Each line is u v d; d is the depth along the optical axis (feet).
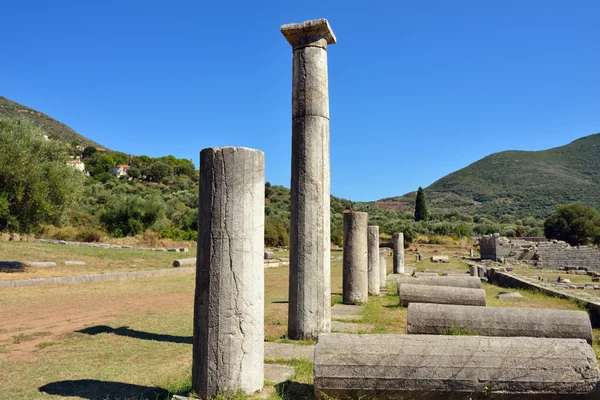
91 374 21.99
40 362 24.08
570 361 17.15
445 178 602.44
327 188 30.42
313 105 30.01
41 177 63.41
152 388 19.88
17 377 21.39
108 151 401.90
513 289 66.64
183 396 17.70
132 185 255.29
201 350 17.63
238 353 17.61
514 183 513.04
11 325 33.32
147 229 137.49
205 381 17.47
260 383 18.49
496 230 238.07
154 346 27.96
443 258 136.36
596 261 139.44
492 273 81.97
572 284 75.31
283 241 154.10
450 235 222.89
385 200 568.00
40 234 118.83
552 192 456.86
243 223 18.06
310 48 30.27
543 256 139.33
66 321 35.27
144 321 35.83
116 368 23.08
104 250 94.99
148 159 382.01
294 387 19.34
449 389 17.15
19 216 61.16
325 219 30.01
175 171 327.88
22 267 66.59
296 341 28.81
